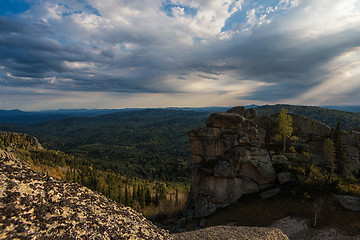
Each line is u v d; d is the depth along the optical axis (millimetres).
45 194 12922
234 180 52000
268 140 63562
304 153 56500
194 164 60375
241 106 75938
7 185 11438
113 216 15711
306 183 45656
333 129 60500
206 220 48250
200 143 59812
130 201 93625
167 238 18391
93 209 14914
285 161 55812
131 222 16578
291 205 42750
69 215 12352
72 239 10656
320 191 43625
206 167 56281
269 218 41344
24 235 9125
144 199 96062
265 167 52562
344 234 32625
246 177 52656
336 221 35594
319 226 35750
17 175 12977
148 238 15406
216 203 51656
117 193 103750
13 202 10484
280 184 50688
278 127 59250
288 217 40062
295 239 34562
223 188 52062
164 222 58250
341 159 52719
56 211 11969
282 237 28344
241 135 57969
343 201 38688
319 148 58312
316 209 37438
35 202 11625
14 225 9320
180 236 26531
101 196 18625
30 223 10000
